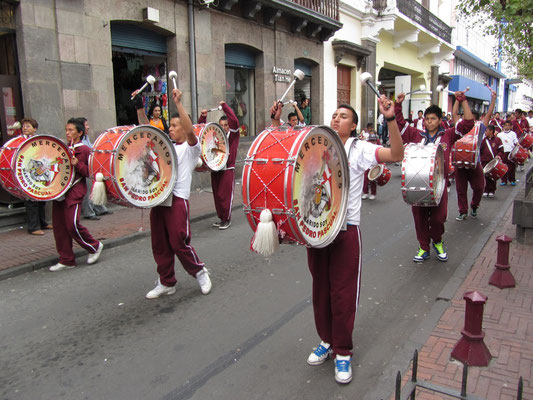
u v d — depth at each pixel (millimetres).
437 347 3535
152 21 9672
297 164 2682
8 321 4379
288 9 13148
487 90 40281
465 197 7824
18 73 7859
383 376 3209
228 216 7785
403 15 19234
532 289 4621
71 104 8391
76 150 5504
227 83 12781
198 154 4637
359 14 18031
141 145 4355
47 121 8047
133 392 3201
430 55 26375
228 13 11844
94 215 8250
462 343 3316
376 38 19141
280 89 14031
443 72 29422
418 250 6359
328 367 3453
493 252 5895
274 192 2688
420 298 4723
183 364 3547
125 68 10906
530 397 2855
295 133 2783
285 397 3104
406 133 5742
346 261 3109
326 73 16422
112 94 9125
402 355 3455
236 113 13188
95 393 3201
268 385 3242
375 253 6262
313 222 2812
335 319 3180
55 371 3492
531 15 5219
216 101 11789
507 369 3188
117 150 4277
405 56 23125
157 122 9320
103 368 3516
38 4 7766
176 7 10438
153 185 4379
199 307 4590
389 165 16594
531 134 12812
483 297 3238
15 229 7605
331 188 2979
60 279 5492
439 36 24359
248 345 3812
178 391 3199
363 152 3123
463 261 5609
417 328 3875
